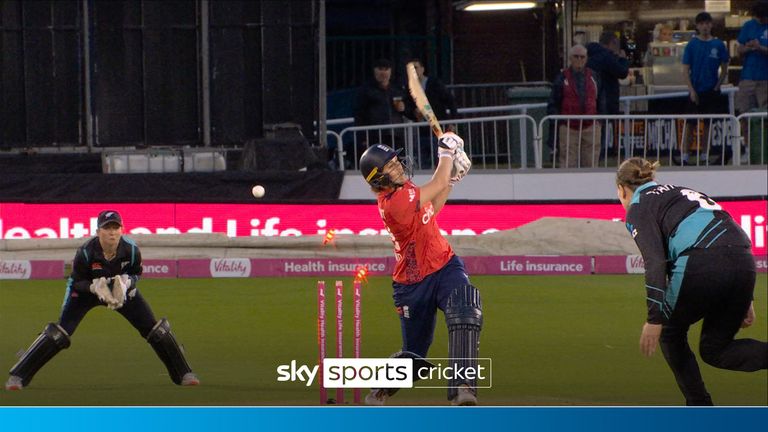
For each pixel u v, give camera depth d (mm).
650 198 27828
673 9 82250
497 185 65375
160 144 65875
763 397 33125
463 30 86500
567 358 39188
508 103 74938
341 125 81562
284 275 60531
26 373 33594
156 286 56875
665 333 28344
